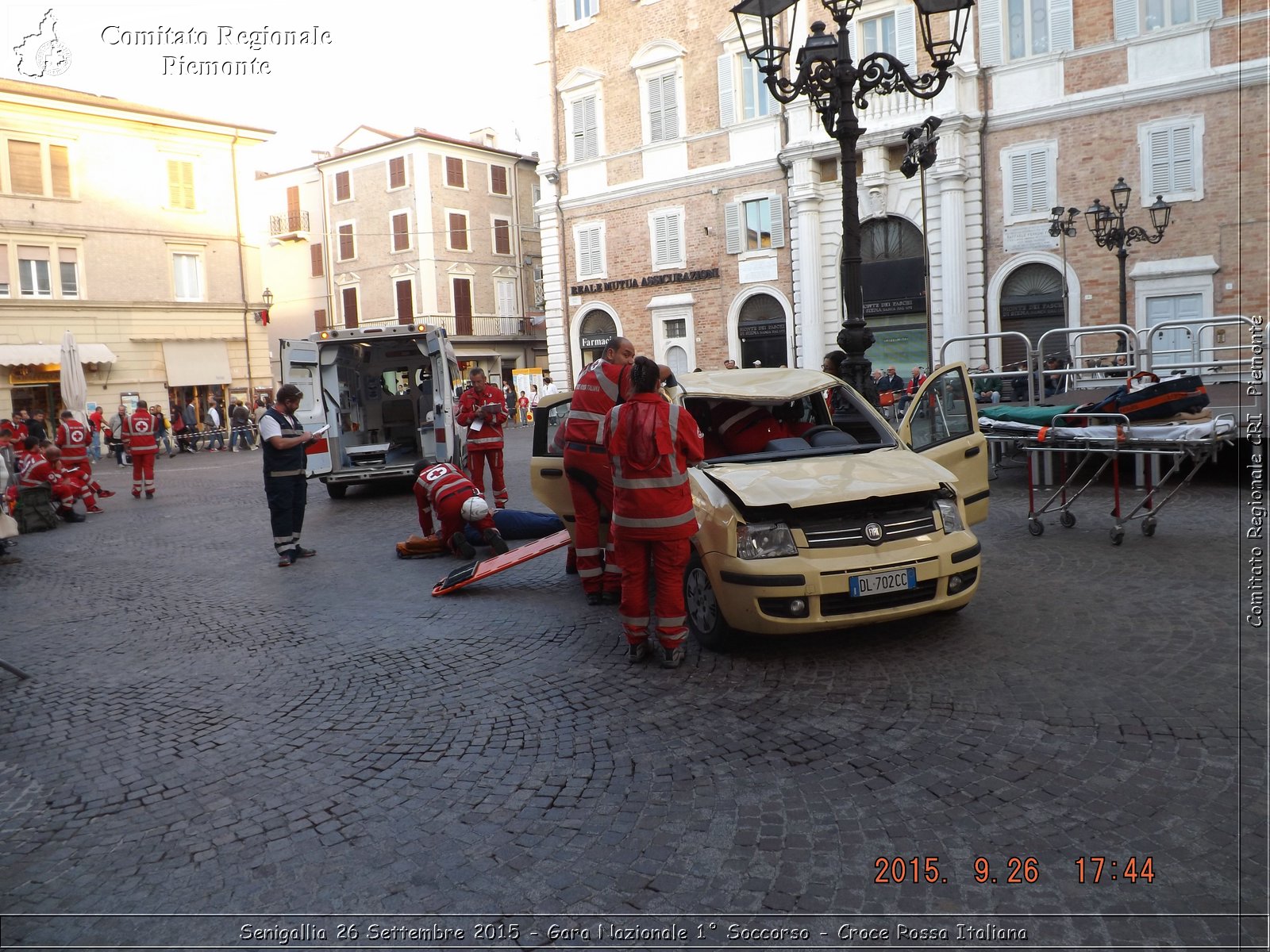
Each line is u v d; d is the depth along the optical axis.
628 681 5.32
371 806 3.94
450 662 5.90
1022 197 22.27
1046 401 11.69
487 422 11.92
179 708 5.35
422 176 43.69
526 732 4.64
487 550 9.65
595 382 6.78
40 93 31.05
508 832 3.64
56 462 14.48
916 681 4.98
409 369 17.27
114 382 32.75
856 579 5.18
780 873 3.24
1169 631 5.48
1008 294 22.92
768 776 3.97
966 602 5.57
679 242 28.39
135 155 33.25
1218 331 20.12
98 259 32.38
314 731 4.85
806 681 5.09
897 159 24.16
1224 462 11.02
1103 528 8.57
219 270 35.62
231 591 8.51
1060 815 3.50
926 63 23.19
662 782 3.98
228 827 3.84
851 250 8.60
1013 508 10.11
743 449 6.98
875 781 3.86
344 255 46.75
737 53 26.48
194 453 31.95
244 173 36.34
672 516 5.31
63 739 4.96
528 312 48.84
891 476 5.57
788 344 26.38
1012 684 4.83
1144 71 20.59
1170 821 3.40
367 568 9.21
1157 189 20.62
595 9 29.19
